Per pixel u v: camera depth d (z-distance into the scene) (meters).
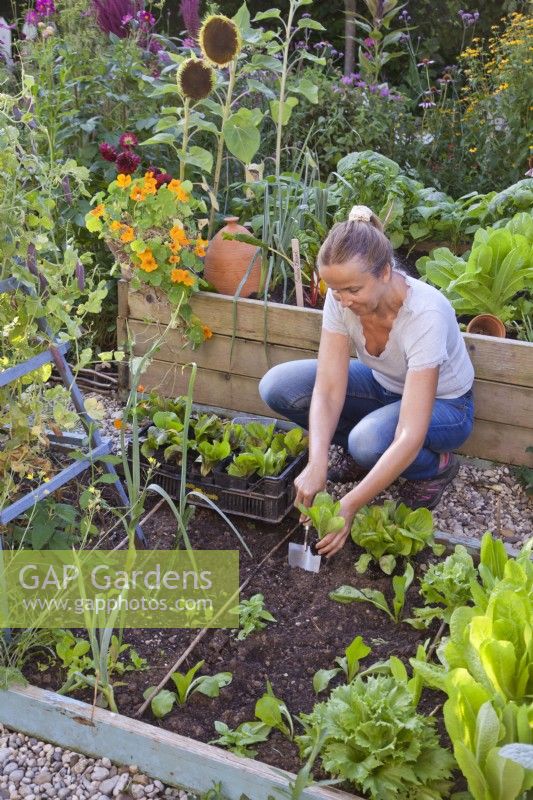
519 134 5.29
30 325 2.55
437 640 2.59
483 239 3.63
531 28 5.80
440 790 2.06
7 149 2.39
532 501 3.40
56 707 2.28
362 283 2.46
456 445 3.05
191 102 4.80
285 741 2.25
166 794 2.20
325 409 2.89
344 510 2.59
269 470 3.06
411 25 9.45
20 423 2.66
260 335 3.67
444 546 2.97
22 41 4.96
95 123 4.35
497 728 1.83
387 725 2.02
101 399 4.09
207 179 4.73
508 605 2.13
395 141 5.65
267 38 4.04
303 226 4.10
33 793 2.19
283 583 2.88
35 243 2.47
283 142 5.58
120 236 3.58
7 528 2.87
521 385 3.29
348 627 2.68
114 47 4.79
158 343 2.82
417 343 2.68
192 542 3.07
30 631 2.45
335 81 5.86
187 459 3.23
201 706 2.38
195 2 5.63
